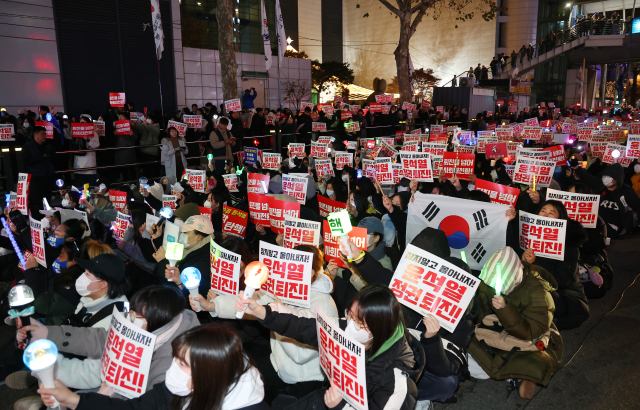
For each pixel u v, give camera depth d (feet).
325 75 142.51
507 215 15.78
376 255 13.84
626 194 25.73
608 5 151.43
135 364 7.66
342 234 9.28
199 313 13.97
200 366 6.38
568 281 15.12
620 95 185.88
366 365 8.20
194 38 73.00
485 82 119.55
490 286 11.57
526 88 123.03
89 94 54.75
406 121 70.64
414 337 9.77
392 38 185.37
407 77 75.97
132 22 57.98
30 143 27.40
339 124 60.49
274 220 18.40
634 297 18.48
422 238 12.13
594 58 138.31
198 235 13.08
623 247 24.68
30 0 48.37
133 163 37.55
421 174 24.40
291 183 22.97
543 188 23.57
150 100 61.52
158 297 8.18
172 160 36.24
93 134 35.53
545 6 158.81
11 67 47.65
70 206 20.93
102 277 10.23
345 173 29.35
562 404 11.91
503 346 11.93
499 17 162.20
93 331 9.23
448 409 11.72
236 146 43.93
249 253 11.36
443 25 174.70
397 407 8.29
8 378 12.17
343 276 13.84
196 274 8.38
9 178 28.22
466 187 26.04
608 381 12.87
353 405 7.40
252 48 82.69
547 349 11.91
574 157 29.48
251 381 6.86
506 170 30.14
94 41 54.60
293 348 9.65
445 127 63.87
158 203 23.81
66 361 8.79
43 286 14.65
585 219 18.56
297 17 153.38
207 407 6.47
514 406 11.85
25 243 16.72
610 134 37.78
